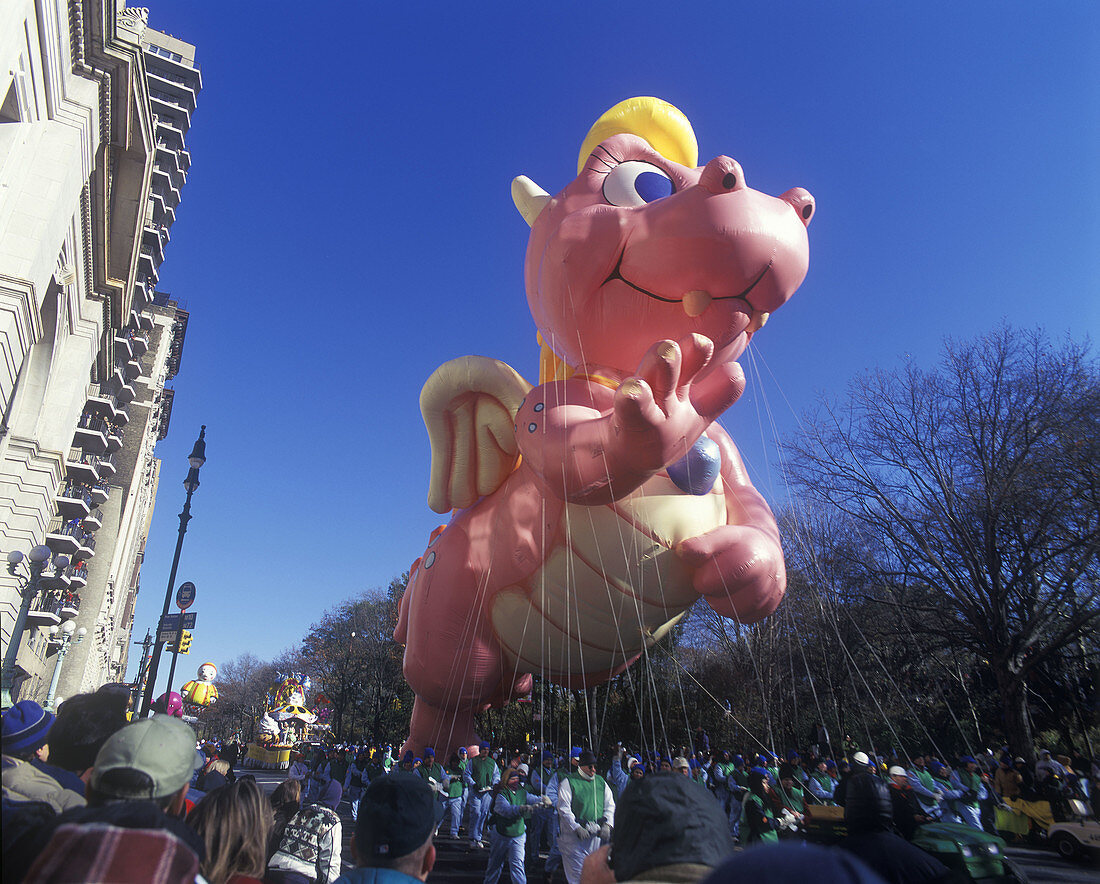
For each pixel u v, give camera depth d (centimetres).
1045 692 2138
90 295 2317
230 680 8981
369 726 4009
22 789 227
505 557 927
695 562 827
